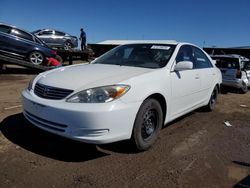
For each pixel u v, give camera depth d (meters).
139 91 3.64
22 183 2.97
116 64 4.65
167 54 4.68
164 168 3.50
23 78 11.52
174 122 5.52
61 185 2.98
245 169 3.61
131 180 3.17
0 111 5.43
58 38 19.48
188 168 3.54
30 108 3.70
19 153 3.62
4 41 12.12
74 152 3.76
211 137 4.77
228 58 11.14
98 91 3.37
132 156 3.78
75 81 3.59
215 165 3.68
